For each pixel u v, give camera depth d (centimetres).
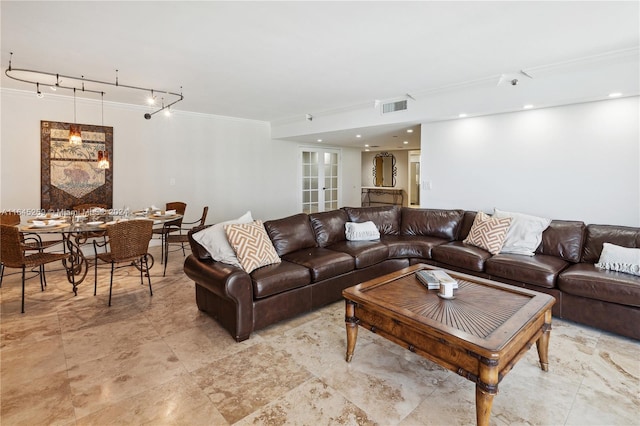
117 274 421
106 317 294
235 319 250
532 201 398
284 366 220
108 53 307
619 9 228
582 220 365
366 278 357
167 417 172
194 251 299
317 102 519
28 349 238
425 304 207
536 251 348
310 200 817
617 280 254
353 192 927
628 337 255
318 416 174
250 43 285
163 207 584
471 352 159
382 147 922
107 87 430
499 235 355
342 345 248
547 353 213
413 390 196
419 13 234
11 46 291
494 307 202
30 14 234
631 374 210
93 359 226
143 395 190
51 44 287
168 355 232
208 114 624
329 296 319
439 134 475
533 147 393
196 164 618
